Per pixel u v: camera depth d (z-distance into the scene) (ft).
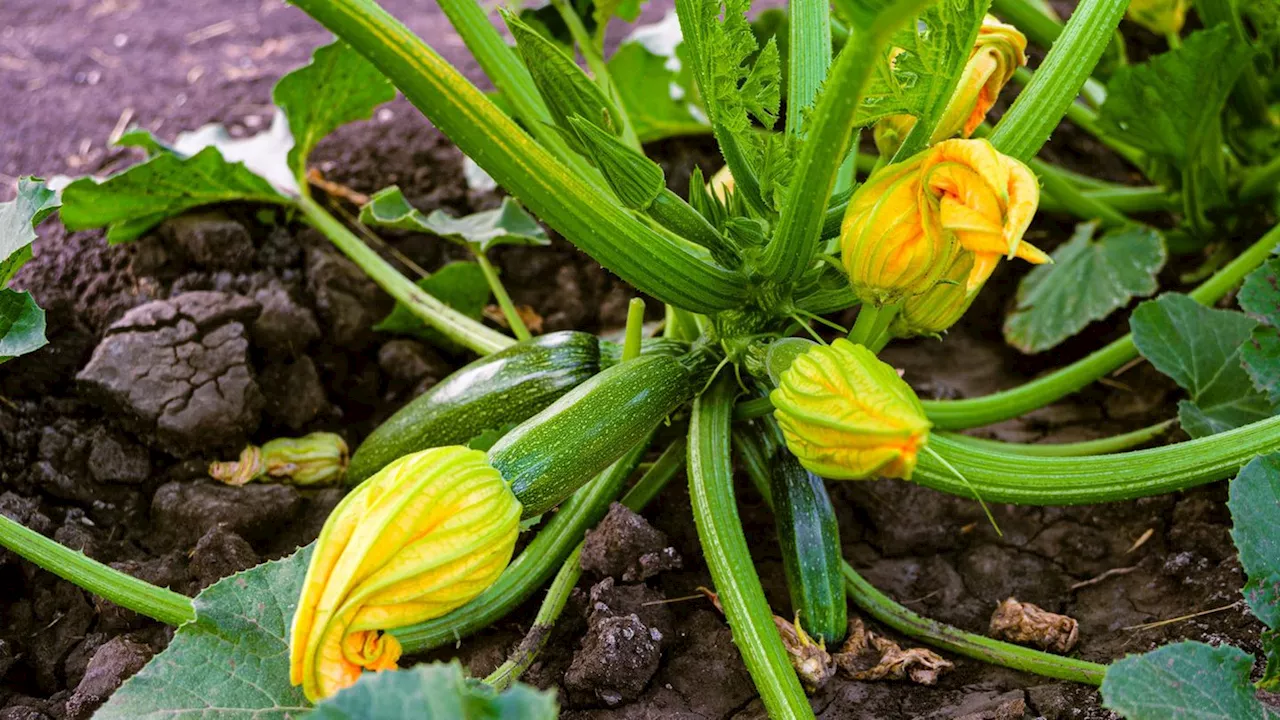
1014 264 3.24
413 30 3.92
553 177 1.94
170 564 2.45
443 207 3.24
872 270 1.89
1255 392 2.49
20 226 2.23
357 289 2.97
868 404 1.73
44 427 2.63
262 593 2.01
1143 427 2.88
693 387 2.26
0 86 3.59
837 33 3.00
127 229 2.86
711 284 2.10
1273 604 1.93
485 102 1.88
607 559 2.32
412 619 1.77
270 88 3.58
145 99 3.54
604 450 2.11
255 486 2.60
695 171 2.17
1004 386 3.06
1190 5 3.79
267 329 2.77
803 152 1.88
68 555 2.08
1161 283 3.20
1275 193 3.03
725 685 2.23
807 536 2.27
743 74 2.03
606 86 2.78
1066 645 2.32
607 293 3.20
